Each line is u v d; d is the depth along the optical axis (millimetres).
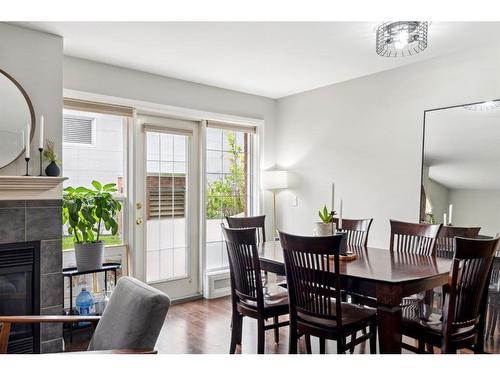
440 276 2195
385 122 3719
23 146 2713
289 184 4758
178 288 4242
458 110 3170
